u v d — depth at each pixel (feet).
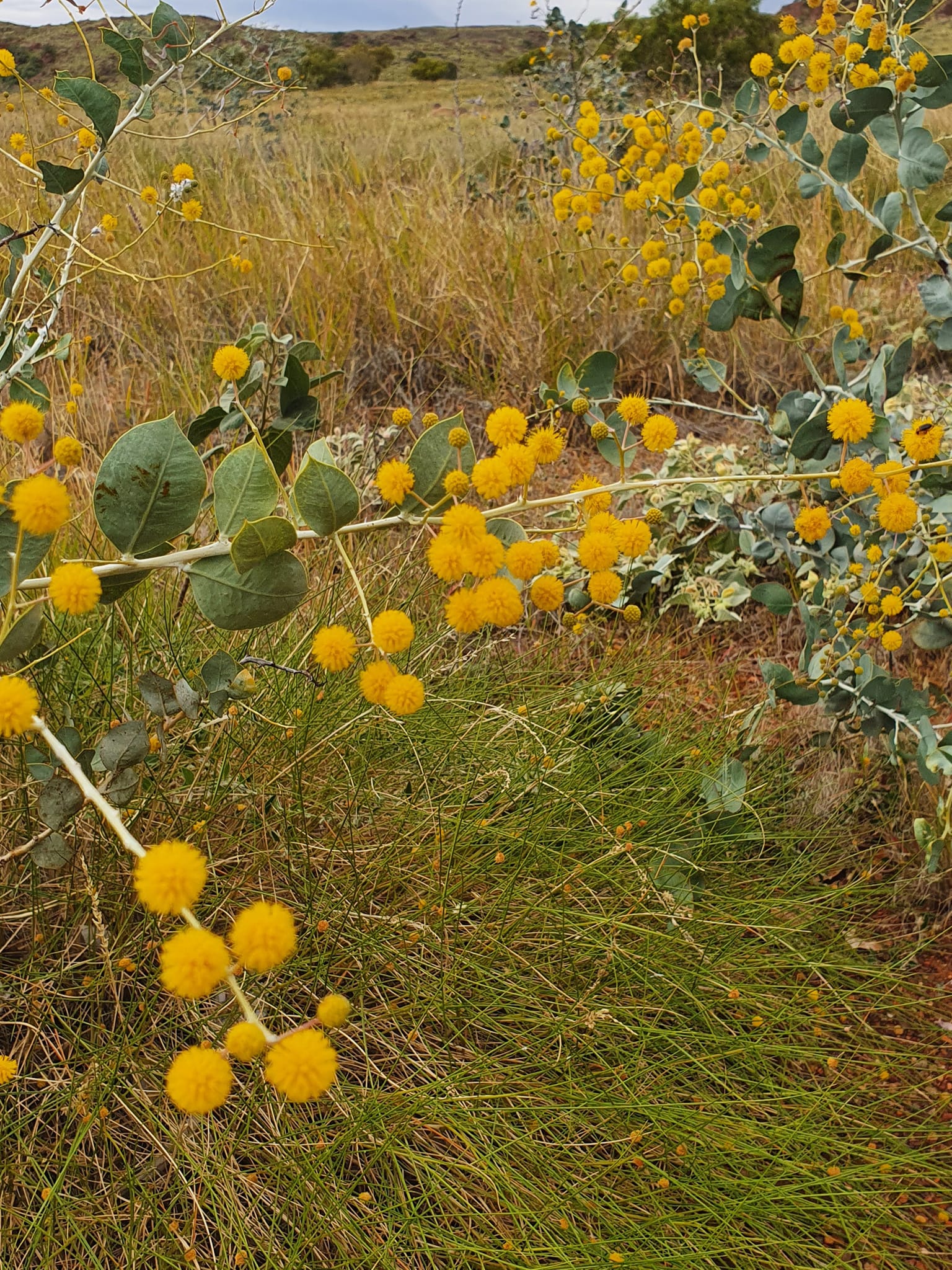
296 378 6.19
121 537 4.35
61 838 4.67
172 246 14.55
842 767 8.49
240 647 7.25
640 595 10.23
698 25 9.16
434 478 4.50
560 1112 5.38
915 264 16.33
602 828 6.58
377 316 14.38
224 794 6.11
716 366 8.87
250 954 2.95
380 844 6.63
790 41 8.05
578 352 14.11
